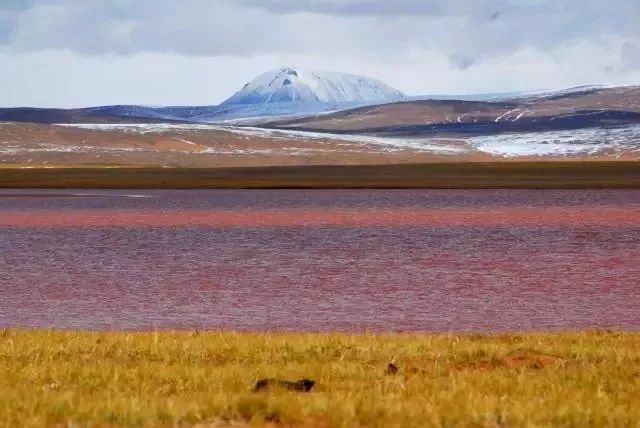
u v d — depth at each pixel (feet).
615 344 202.49
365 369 162.50
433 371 161.17
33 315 312.50
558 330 269.64
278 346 191.72
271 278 412.57
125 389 141.79
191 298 351.67
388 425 115.65
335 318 301.63
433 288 376.27
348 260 488.02
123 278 415.23
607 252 524.93
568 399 130.82
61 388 142.31
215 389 140.46
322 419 120.26
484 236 637.30
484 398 128.47
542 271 435.53
